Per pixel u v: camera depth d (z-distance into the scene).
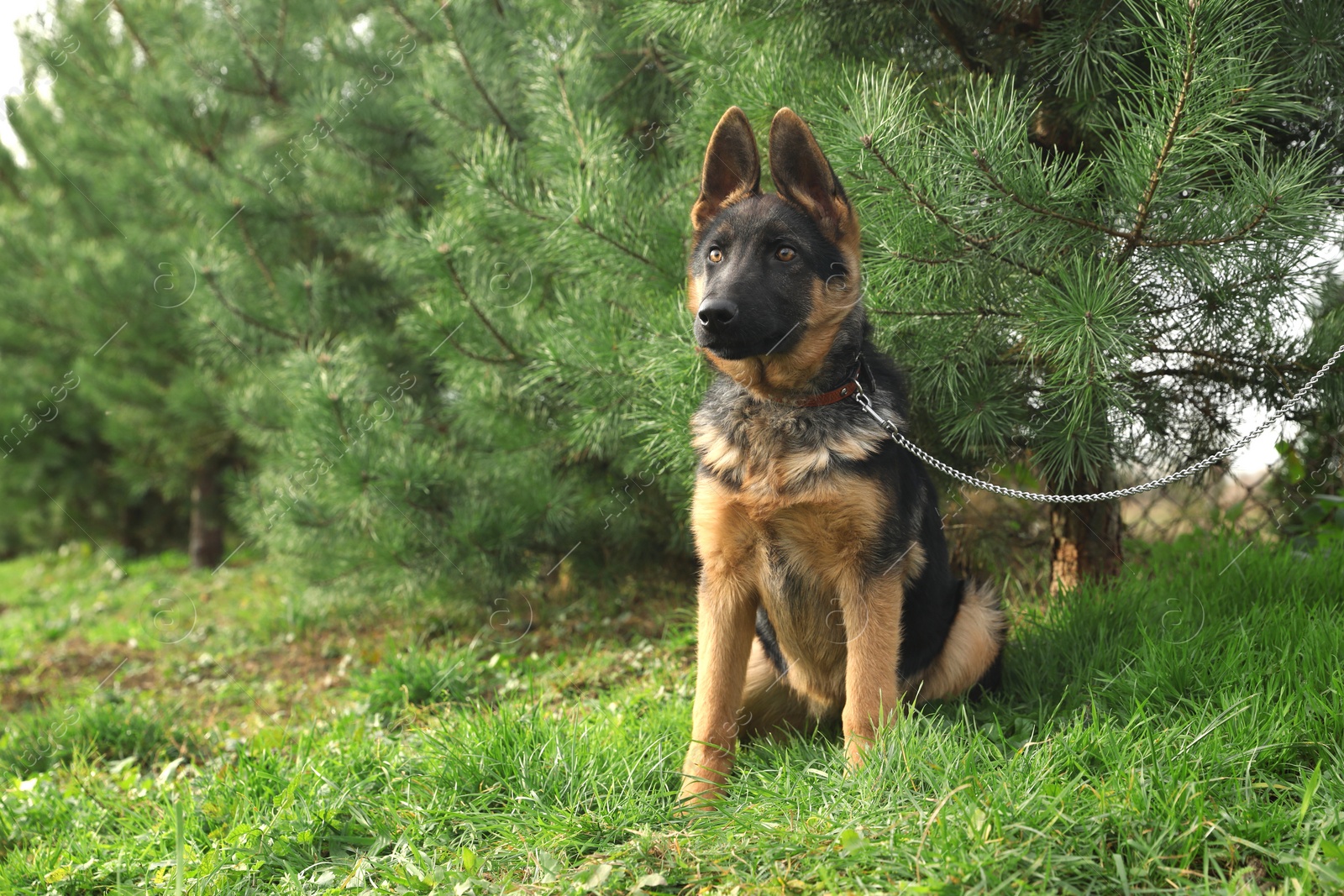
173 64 7.54
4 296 9.69
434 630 6.20
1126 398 3.36
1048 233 3.05
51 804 3.51
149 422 9.54
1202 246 2.96
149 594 9.02
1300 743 2.55
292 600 7.11
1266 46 2.96
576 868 2.41
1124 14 3.33
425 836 2.69
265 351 6.80
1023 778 2.40
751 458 2.88
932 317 3.40
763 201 2.85
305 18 7.49
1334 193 2.98
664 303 4.04
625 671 4.71
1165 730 2.62
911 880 2.11
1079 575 4.44
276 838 2.72
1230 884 2.02
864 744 2.74
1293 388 3.55
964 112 3.59
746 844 2.37
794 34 3.83
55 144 9.46
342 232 6.99
